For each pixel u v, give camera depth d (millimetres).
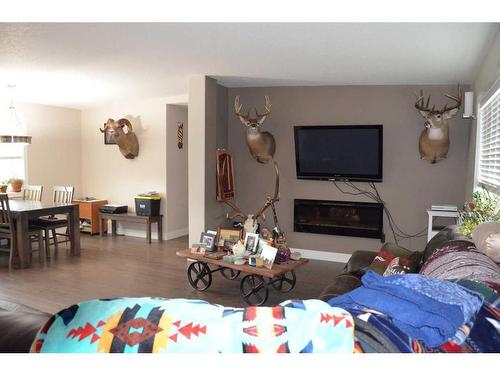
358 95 5047
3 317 1385
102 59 3949
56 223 5266
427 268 2193
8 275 4379
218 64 4152
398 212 4945
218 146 5508
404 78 4523
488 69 3291
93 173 7273
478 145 3875
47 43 3416
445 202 4746
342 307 1279
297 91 5332
